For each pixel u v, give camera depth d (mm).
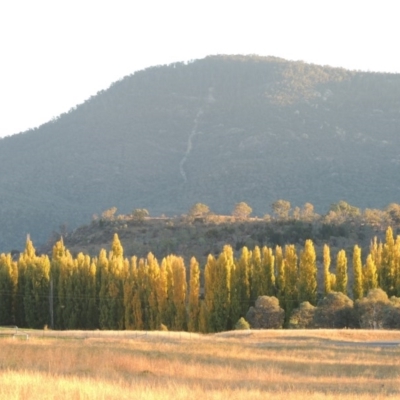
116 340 118625
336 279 190500
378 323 171500
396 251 193000
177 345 111812
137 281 195375
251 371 85125
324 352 110438
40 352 91750
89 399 55125
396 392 70938
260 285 190375
